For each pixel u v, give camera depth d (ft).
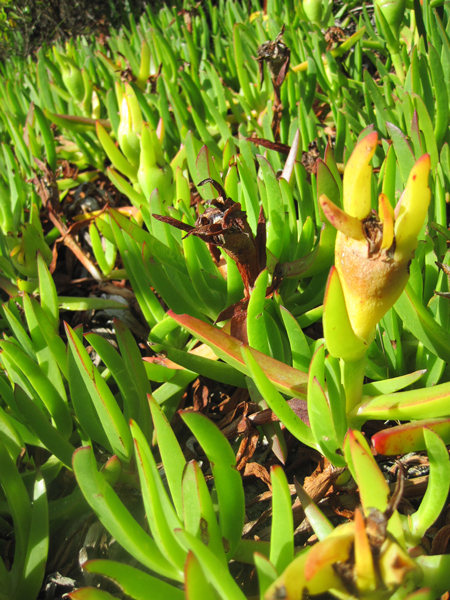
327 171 0.94
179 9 3.50
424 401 0.67
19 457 0.91
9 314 0.96
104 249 1.50
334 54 1.81
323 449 0.73
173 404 1.01
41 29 4.30
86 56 2.62
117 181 1.37
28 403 0.78
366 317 0.61
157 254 1.00
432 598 0.58
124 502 0.83
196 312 1.05
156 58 2.14
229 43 2.27
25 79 2.43
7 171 1.68
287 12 2.24
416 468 0.85
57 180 1.83
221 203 0.85
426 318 0.78
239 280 1.00
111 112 1.68
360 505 0.79
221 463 0.64
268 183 0.96
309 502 0.68
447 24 1.58
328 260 0.97
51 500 0.90
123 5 4.05
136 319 1.35
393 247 0.55
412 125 0.99
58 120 1.75
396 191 1.10
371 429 0.91
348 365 0.68
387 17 1.55
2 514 0.84
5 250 1.50
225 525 0.68
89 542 0.79
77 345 0.71
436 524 0.75
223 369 0.93
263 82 1.80
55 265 1.48
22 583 0.70
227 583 0.53
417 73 1.30
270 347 0.90
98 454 0.94
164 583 0.63
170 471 0.65
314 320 0.97
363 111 1.56
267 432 0.90
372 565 0.48
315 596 0.67
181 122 1.62
